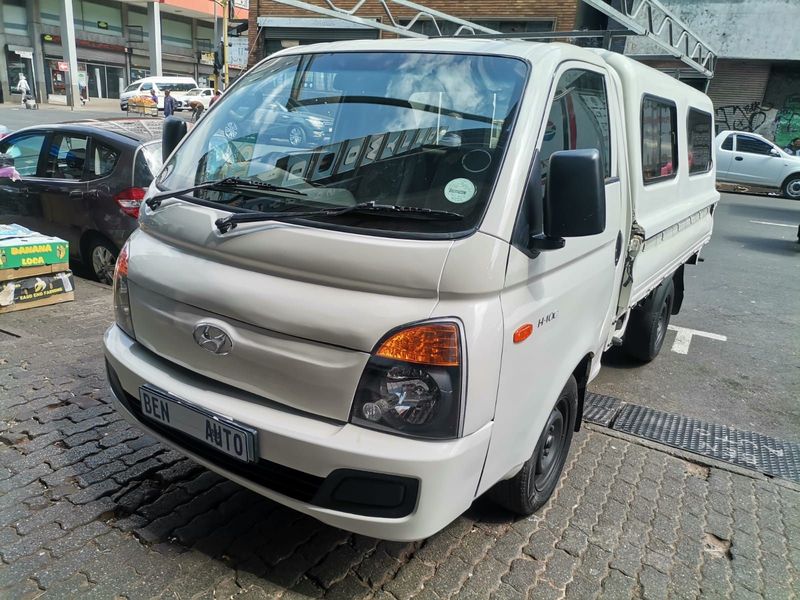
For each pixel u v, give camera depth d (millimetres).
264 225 2174
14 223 6375
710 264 9344
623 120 3223
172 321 2377
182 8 44750
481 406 2051
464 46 2652
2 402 3621
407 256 1958
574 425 3168
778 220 13492
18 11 37344
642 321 4875
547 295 2369
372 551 2678
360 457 1961
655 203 3820
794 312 7148
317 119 2639
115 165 5688
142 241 2652
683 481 3475
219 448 2215
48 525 2676
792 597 2643
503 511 3006
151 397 2387
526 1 13422
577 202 2049
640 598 2557
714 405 4598
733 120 19828
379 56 2742
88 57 41375
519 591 2527
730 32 18422
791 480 3568
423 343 1941
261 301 2117
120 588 2373
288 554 2617
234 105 2943
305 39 13086
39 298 5223
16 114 28016
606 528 2982
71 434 3359
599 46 5227
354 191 2305
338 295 2033
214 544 2641
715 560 2832
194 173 2740
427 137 2361
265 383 2162
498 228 2037
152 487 2984
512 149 2186
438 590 2494
